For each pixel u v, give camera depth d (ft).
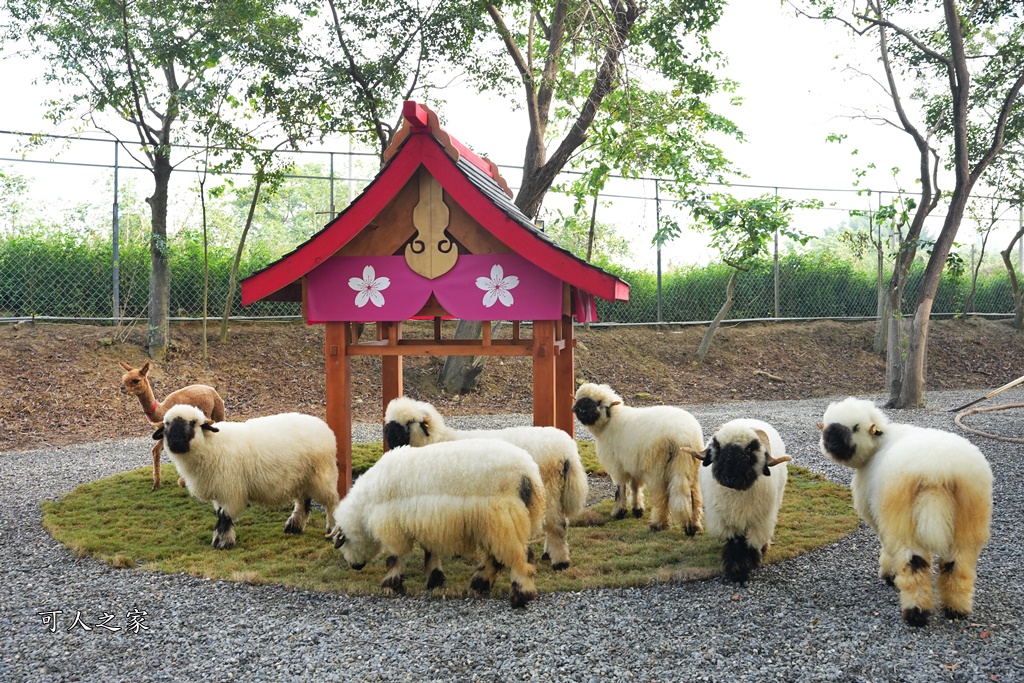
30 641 15.17
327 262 24.99
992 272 84.12
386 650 14.47
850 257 78.95
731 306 70.13
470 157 29.78
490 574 17.58
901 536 15.57
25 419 41.27
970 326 74.23
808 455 33.47
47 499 26.96
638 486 24.48
